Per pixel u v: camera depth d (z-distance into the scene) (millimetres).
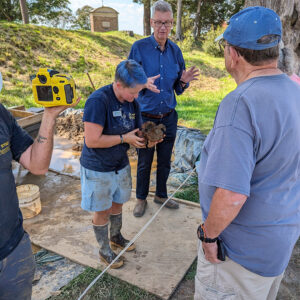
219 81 15625
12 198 1444
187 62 18734
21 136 1514
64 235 3146
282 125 1191
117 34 23000
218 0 31469
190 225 3303
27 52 14125
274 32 1225
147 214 3510
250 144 1189
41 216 3541
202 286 1586
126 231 3197
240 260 1389
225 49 1404
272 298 1681
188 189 4191
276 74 1283
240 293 1487
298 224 1367
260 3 3068
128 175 2648
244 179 1177
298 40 2998
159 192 3652
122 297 2363
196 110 9461
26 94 10320
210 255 1419
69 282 2514
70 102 1378
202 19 32375
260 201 1283
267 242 1327
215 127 1273
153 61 3119
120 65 2199
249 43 1240
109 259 2660
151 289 2426
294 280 2521
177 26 25906
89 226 3314
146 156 3260
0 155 1352
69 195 4125
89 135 2246
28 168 1511
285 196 1292
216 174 1219
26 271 1543
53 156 5938
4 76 11484
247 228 1338
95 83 12523
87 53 16547
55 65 13891
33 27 17391
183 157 5215
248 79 1292
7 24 16156
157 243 3000
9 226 1432
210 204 1395
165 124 3287
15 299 1533
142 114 3248
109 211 2652
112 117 2336
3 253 1413
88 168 2400
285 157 1225
